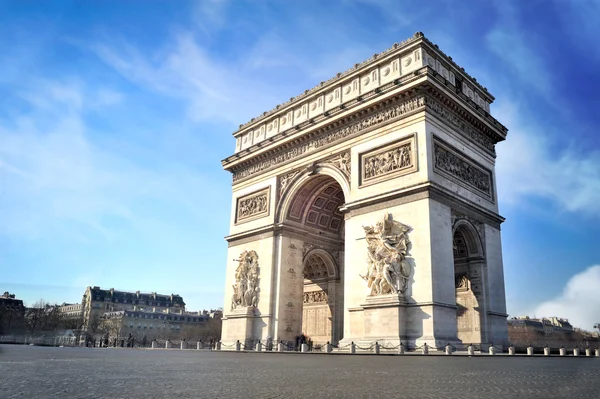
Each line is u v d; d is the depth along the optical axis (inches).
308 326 3602.4
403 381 692.1
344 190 2763.3
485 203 2748.5
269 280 3038.9
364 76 2851.9
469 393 538.0
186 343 3846.0
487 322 2541.8
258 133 3513.8
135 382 641.6
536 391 558.6
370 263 2438.5
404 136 2493.8
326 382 671.1
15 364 1010.7
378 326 2294.5
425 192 2321.6
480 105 2987.2
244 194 3472.0
